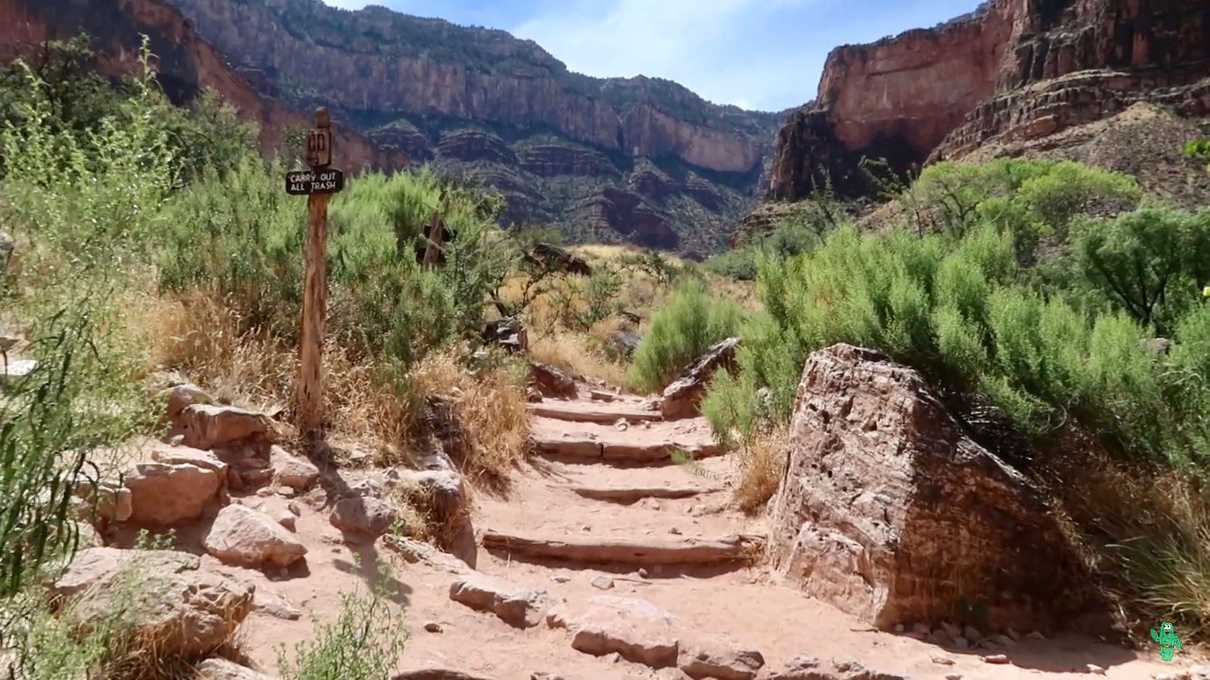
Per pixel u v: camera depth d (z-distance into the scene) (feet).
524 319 47.29
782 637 13.34
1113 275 31.12
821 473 16.52
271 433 16.10
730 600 15.29
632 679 11.10
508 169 583.99
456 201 36.35
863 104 383.45
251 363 17.62
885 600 13.92
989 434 16.38
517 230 56.59
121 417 7.63
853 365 16.90
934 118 370.53
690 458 24.23
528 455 23.13
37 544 5.27
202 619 8.64
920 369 17.70
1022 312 17.83
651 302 76.89
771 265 25.40
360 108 632.38
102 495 10.34
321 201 17.08
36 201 7.27
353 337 20.88
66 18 253.65
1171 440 15.43
